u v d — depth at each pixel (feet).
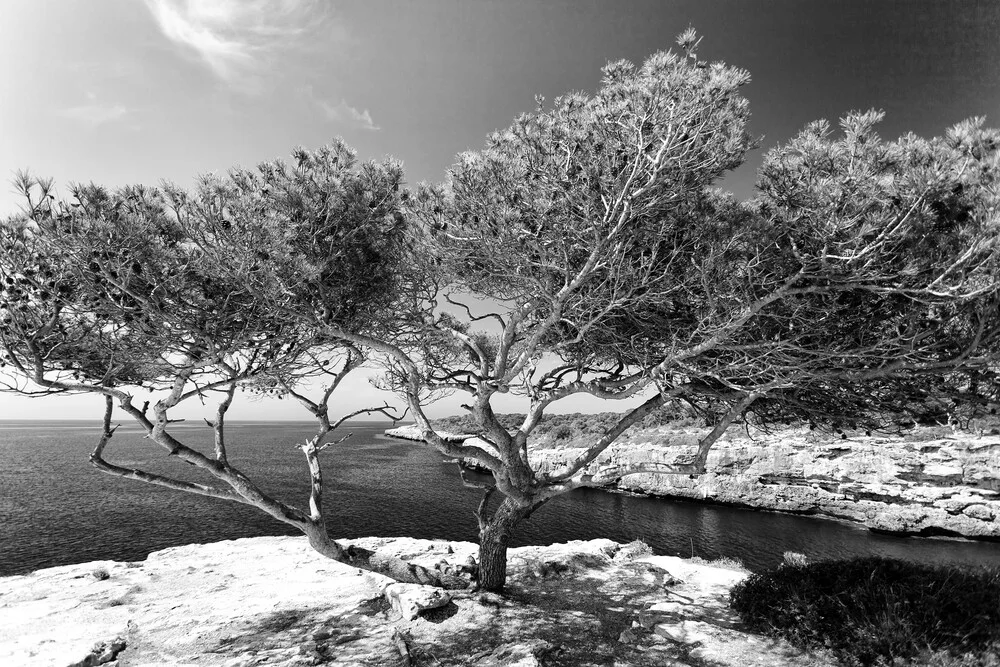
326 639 28.99
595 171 20.79
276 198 23.09
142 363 25.88
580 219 22.86
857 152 18.17
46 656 26.16
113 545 97.25
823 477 140.56
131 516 122.42
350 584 39.47
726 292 23.50
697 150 19.61
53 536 102.89
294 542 55.36
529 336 32.17
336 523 119.34
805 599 30.73
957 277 19.54
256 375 29.01
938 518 120.57
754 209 23.47
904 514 124.06
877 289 20.30
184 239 22.88
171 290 22.68
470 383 33.68
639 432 197.77
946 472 123.85
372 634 29.60
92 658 26.27
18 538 100.53
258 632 29.99
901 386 27.20
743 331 25.59
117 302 22.45
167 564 45.80
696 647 28.68
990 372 24.14
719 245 22.56
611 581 41.01
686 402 35.37
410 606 31.94
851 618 27.84
